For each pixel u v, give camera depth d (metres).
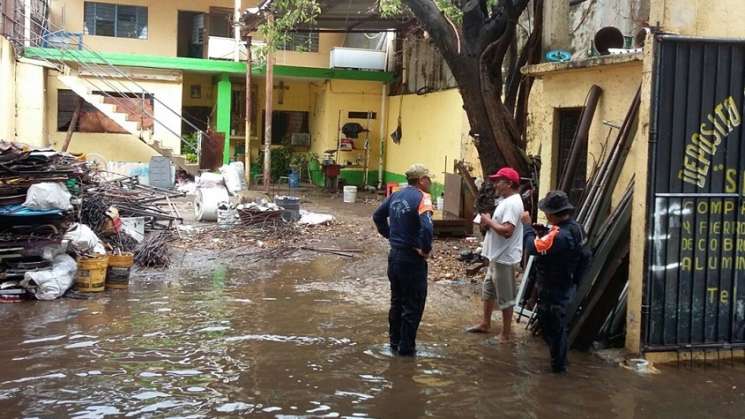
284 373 5.85
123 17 23.59
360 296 8.80
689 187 6.16
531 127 13.63
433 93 19.81
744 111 6.24
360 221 15.30
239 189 17.45
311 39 25.11
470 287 9.29
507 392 5.51
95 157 20.45
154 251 10.38
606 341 6.70
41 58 20.59
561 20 10.45
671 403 5.33
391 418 4.95
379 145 23.92
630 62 7.38
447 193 13.39
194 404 5.12
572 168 8.04
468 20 11.02
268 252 11.48
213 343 6.64
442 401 5.29
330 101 23.39
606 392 5.54
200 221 14.23
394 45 23.03
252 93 25.02
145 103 22.03
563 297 5.97
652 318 6.17
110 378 5.61
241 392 5.39
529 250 5.90
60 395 5.23
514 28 11.02
